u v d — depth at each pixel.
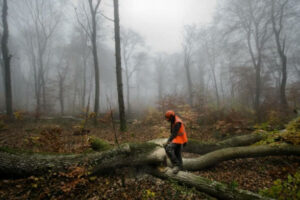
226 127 7.01
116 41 7.57
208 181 2.90
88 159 3.16
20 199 2.45
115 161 3.26
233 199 2.56
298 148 4.19
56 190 2.66
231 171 4.13
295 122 5.07
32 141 4.80
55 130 4.49
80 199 2.60
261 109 9.99
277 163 4.31
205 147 4.99
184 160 4.02
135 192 2.85
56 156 3.19
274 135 4.89
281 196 2.49
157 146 3.68
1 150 3.03
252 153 4.31
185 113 7.84
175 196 2.72
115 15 7.60
